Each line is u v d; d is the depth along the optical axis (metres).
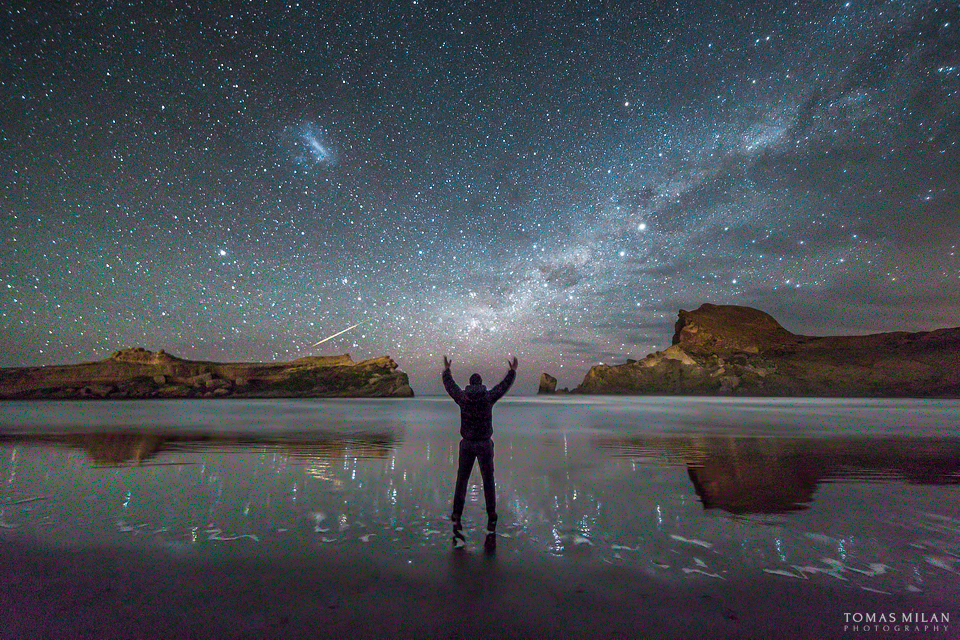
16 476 6.00
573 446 9.37
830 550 3.24
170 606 2.38
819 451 8.58
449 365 4.38
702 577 2.77
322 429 13.23
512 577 2.76
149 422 16.11
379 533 3.62
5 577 2.72
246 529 3.71
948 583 2.70
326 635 2.10
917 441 10.34
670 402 44.78
